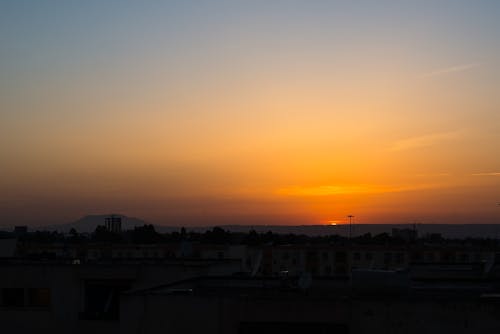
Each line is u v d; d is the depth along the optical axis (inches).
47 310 1396.4
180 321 791.1
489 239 6048.2
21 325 1395.2
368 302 743.7
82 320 1375.5
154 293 814.5
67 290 1395.2
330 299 754.8
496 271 1438.2
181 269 1411.2
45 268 1409.9
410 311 730.8
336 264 4232.3
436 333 719.7
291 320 761.6
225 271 1640.0
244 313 775.1
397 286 791.7
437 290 995.3
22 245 3833.7
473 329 709.9
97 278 1402.6
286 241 6181.1
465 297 776.9
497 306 707.4
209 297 787.4
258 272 1641.2
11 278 1413.6
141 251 3924.7
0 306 1413.6
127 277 1396.4
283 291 968.3
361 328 741.3
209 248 3666.3
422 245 4426.7
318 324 756.6
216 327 780.6
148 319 798.5
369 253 4195.4
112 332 1364.4
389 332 733.3
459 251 4074.8
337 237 7037.4
